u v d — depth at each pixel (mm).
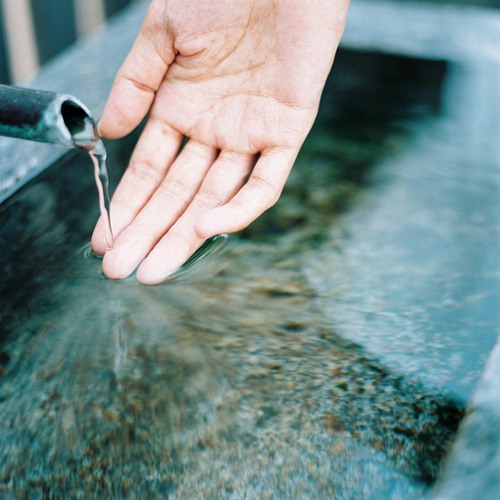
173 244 438
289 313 436
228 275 457
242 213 425
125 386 393
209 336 419
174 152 482
